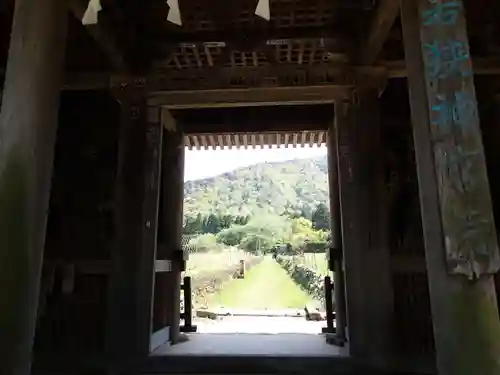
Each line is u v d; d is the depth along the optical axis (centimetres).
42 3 267
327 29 500
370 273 459
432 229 232
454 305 215
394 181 556
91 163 602
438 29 246
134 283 475
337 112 529
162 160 665
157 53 516
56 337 525
